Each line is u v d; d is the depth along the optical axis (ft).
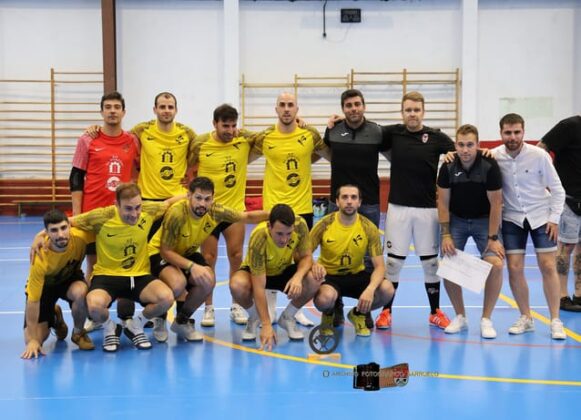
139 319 18.49
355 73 49.62
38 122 49.37
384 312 19.61
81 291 16.93
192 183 16.96
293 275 18.25
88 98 49.42
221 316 21.04
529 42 49.52
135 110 49.47
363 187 19.48
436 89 49.73
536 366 15.87
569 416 12.76
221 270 28.55
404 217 19.22
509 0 49.29
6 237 38.81
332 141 19.60
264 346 16.96
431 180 19.19
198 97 49.75
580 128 20.53
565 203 21.24
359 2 49.32
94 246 19.13
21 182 49.60
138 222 17.25
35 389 14.37
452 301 19.19
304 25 49.39
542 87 49.73
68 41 48.91
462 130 17.53
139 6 48.85
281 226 16.46
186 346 17.71
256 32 49.37
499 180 17.85
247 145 19.92
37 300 16.47
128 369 15.72
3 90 48.96
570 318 20.56
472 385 14.55
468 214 18.48
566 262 21.74
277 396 13.89
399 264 19.49
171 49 49.32
